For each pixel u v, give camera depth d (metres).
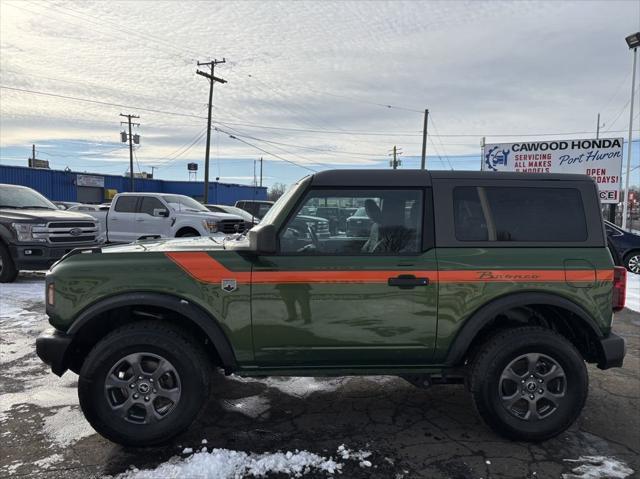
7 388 4.27
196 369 3.23
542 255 3.37
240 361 3.32
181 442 3.37
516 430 3.34
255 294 3.24
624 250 11.72
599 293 3.38
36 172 40.78
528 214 3.44
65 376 4.56
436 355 3.38
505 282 3.32
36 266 8.73
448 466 3.10
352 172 3.43
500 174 3.50
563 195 3.48
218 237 4.41
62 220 8.99
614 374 4.80
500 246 3.38
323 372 3.39
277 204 3.75
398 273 3.28
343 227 3.37
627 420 3.79
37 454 3.19
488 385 3.32
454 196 3.42
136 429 3.18
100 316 3.48
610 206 17.05
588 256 3.39
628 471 3.06
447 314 3.31
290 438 3.45
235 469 3.02
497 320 3.66
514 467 3.10
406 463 3.13
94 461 3.11
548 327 3.77
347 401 4.12
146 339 3.17
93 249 3.47
